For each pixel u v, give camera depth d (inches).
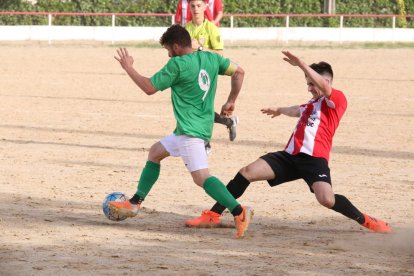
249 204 714.2
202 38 866.1
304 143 582.2
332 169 894.4
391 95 1676.9
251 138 1109.1
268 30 3154.5
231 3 3228.3
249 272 477.4
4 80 1831.9
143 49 2714.1
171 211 679.1
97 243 549.0
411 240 581.3
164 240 566.3
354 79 1980.8
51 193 741.3
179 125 581.6
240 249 542.3
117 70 2110.0
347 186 803.4
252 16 3127.5
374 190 786.8
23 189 756.0
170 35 576.4
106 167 882.8
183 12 993.5
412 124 1273.4
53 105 1439.5
